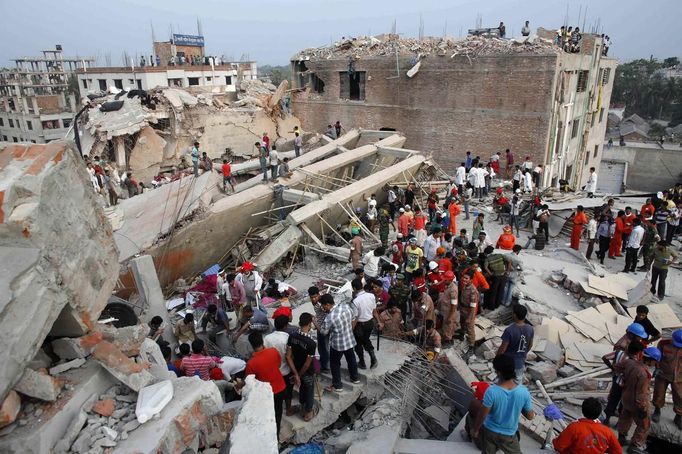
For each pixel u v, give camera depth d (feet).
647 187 134.10
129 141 77.97
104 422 14.24
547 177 75.41
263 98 96.48
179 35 179.42
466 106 78.23
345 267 45.88
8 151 14.39
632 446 21.33
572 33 81.10
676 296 37.22
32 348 12.50
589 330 31.50
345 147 77.46
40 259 12.92
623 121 226.58
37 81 237.25
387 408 22.85
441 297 29.48
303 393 22.07
